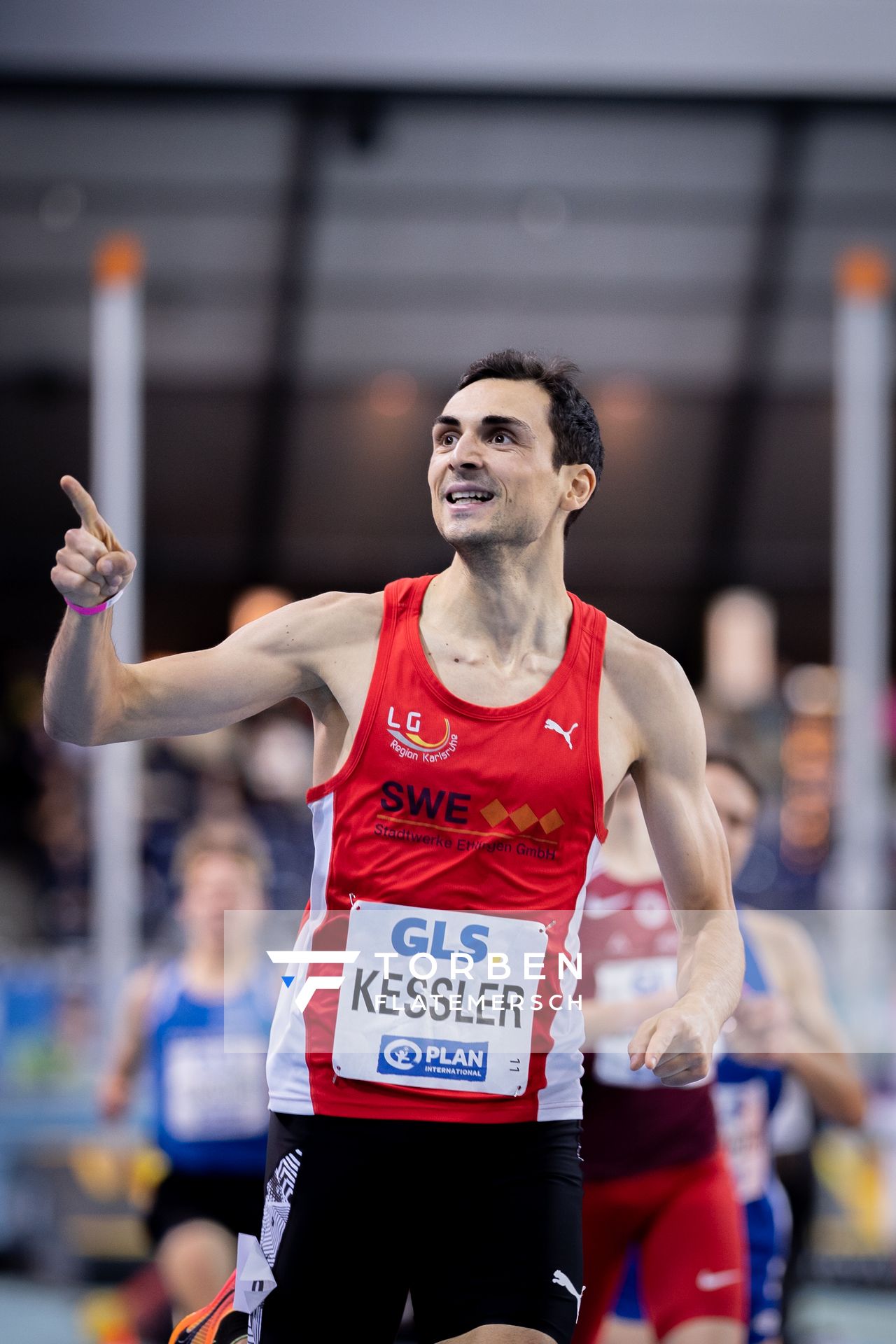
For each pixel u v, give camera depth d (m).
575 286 29.16
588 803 4.42
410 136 25.92
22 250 27.67
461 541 4.43
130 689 4.35
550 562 4.62
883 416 20.06
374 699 4.41
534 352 4.79
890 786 21.88
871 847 19.28
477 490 4.46
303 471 32.38
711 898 4.73
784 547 33.62
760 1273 7.69
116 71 22.94
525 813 4.35
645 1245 7.10
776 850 19.64
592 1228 7.07
